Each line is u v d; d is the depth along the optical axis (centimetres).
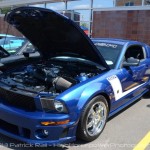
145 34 1394
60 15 406
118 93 471
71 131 376
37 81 421
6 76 452
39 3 1962
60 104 365
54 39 493
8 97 393
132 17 1428
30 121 361
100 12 1540
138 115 543
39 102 366
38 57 563
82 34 423
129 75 505
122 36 1470
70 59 522
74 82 410
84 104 382
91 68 474
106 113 444
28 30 493
